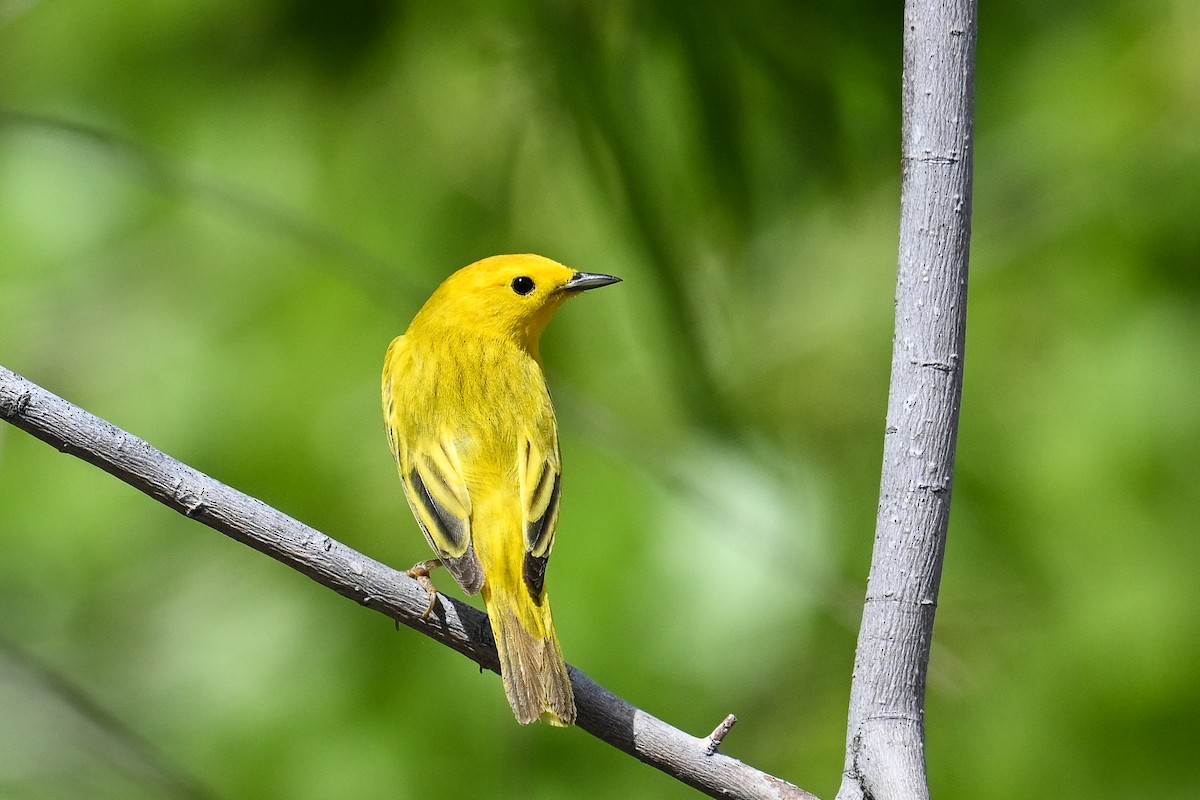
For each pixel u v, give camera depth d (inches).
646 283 434.3
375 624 504.1
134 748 453.7
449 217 516.7
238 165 530.9
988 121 590.2
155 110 538.0
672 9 414.6
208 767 486.3
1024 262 566.6
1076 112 581.3
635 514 466.3
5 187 546.3
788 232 497.0
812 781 480.7
